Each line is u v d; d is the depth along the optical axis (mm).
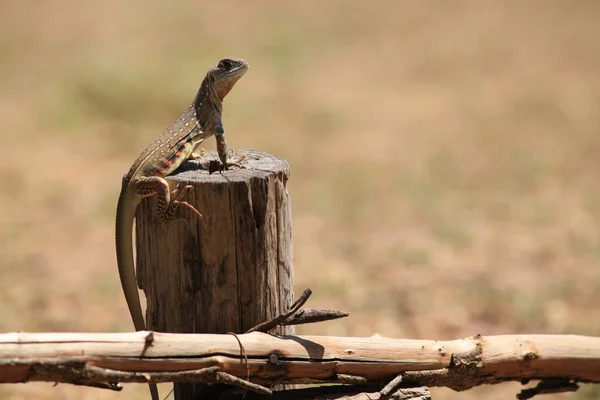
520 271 14000
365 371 5812
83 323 11797
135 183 6074
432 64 32219
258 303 5926
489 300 12750
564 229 15977
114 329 11406
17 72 29312
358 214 16953
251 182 5859
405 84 29531
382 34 37781
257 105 26109
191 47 32531
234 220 5797
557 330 11625
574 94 26969
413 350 5887
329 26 39219
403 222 16578
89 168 20297
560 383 6176
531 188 18578
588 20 39000
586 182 18859
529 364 6023
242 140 22516
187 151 6559
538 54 33125
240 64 6969
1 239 15531
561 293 12945
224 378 5430
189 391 6027
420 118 25109
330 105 26469
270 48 34219
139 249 6199
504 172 19719
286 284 6199
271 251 5988
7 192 18281
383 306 12500
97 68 26172
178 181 5922
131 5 42938
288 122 24703
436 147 21984
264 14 41375
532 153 21062
